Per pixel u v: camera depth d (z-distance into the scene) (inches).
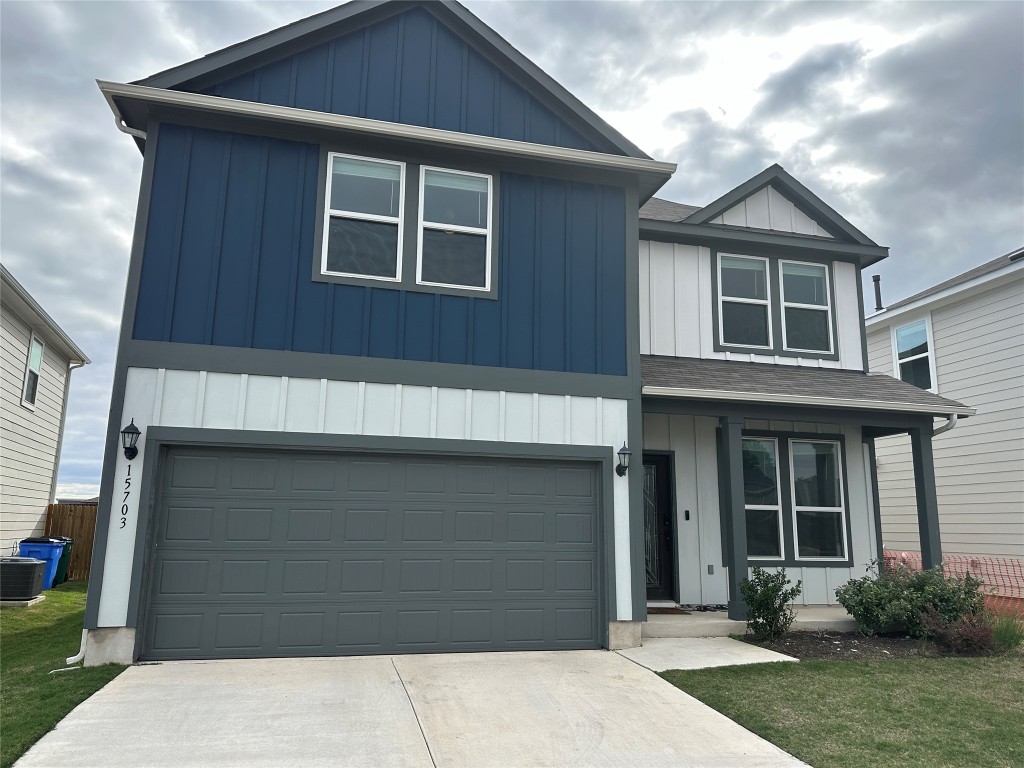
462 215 323.3
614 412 325.1
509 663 273.7
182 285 283.4
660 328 409.1
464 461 305.4
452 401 304.5
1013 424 508.1
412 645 287.6
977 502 533.6
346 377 293.1
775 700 231.6
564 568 309.3
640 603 310.5
